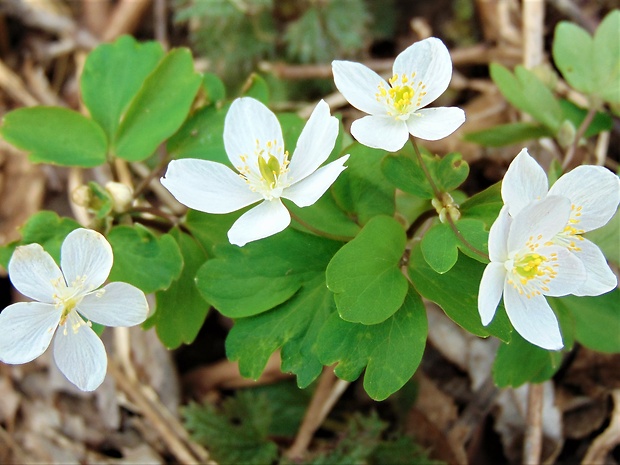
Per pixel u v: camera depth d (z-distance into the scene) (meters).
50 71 0.17
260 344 0.09
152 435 0.13
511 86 0.12
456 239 0.08
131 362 0.13
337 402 0.13
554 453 0.12
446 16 0.17
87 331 0.09
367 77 0.09
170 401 0.13
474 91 0.16
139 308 0.09
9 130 0.10
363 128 0.09
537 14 0.15
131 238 0.10
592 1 0.16
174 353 0.14
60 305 0.08
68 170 0.16
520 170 0.08
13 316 0.08
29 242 0.10
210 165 0.09
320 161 0.09
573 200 0.08
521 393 0.13
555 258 0.08
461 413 0.13
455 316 0.09
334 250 0.09
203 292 0.09
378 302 0.08
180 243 0.10
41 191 0.15
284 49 0.16
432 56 0.09
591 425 0.13
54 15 0.17
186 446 0.13
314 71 0.16
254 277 0.09
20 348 0.08
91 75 0.11
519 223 0.08
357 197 0.10
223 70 0.16
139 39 0.17
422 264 0.09
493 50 0.16
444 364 0.13
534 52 0.15
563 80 0.15
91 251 0.08
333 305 0.09
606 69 0.12
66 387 0.14
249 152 0.09
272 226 0.09
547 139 0.14
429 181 0.09
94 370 0.09
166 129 0.10
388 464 0.12
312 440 0.13
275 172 0.09
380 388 0.09
